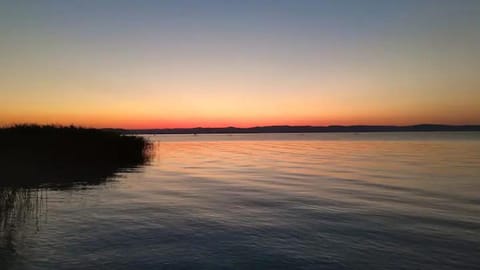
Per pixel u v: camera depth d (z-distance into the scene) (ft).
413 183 70.69
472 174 83.92
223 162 120.47
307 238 35.14
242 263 28.53
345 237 35.50
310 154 159.22
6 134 97.81
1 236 34.06
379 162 116.47
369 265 28.32
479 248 32.24
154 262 28.40
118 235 35.27
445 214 44.80
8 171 80.43
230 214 44.80
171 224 39.75
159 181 73.87
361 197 56.29
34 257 28.86
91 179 75.31
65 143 99.19
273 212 46.03
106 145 108.17
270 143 307.78
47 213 43.75
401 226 39.37
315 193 60.03
